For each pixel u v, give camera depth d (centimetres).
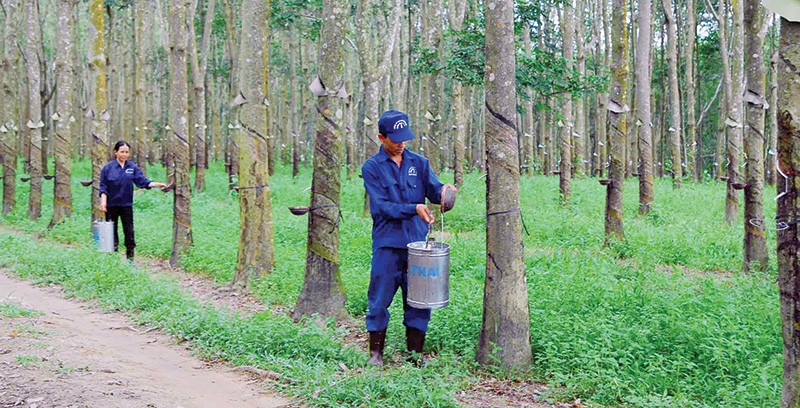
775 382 464
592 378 493
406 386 460
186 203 1091
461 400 477
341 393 457
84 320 705
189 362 562
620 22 1122
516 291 536
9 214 1698
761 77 935
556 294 693
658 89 3922
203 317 643
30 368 488
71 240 1301
